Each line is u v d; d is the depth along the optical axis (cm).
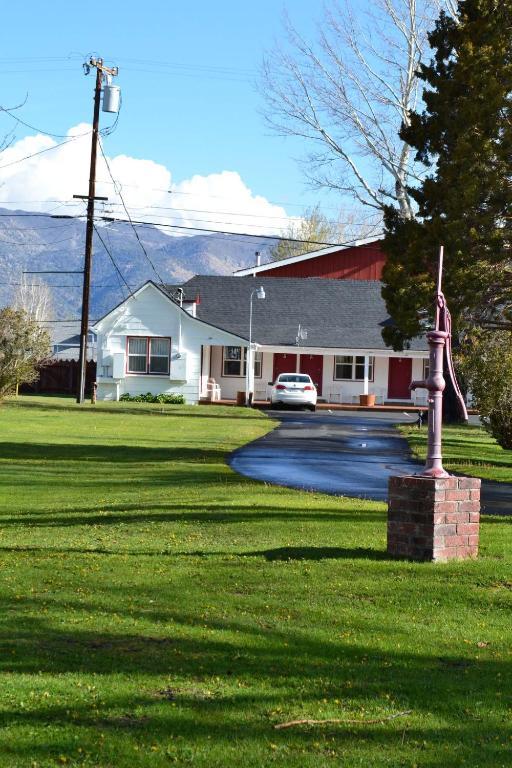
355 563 910
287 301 5384
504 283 2416
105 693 546
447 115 2539
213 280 5584
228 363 5203
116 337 4897
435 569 883
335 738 488
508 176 2322
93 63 4053
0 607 749
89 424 3109
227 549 1002
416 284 2867
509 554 957
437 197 2577
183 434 2825
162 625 699
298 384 4475
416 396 5050
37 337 3869
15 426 2950
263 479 1764
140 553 984
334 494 1553
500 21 2420
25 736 480
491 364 2444
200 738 483
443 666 620
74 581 846
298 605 763
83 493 1531
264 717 515
